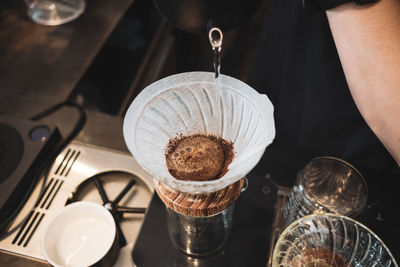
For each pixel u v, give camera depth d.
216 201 0.35
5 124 0.51
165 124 0.37
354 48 0.38
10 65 0.67
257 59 0.70
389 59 0.37
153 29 0.99
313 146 0.65
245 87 0.36
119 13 0.78
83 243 0.41
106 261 0.39
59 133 0.52
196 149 0.36
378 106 0.39
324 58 0.56
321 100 0.59
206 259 0.41
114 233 0.39
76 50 0.71
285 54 0.62
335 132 0.62
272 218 0.45
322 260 0.38
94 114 0.56
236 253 0.42
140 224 0.45
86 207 0.42
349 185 0.45
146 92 0.35
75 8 0.79
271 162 0.51
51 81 0.65
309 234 0.38
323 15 0.53
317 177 0.46
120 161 0.50
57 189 0.47
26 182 0.47
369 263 0.37
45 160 0.49
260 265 0.41
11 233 0.44
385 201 0.47
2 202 0.44
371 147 0.58
